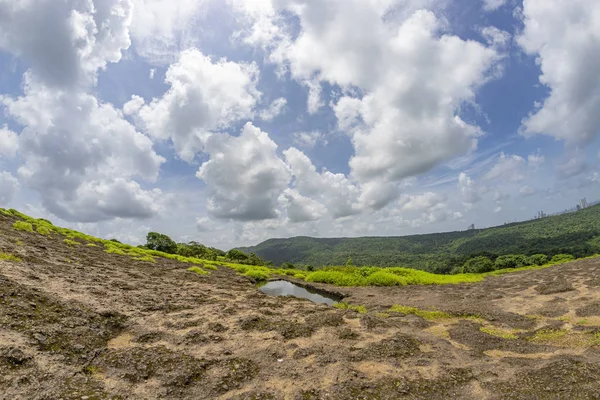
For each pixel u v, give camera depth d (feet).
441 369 32.76
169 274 90.89
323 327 44.91
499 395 27.27
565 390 26.86
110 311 42.93
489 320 53.26
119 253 114.01
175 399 26.12
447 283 116.37
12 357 26.22
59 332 33.14
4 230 87.15
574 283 75.97
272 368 32.35
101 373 28.94
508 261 260.83
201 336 39.27
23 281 45.24
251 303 59.72
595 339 39.04
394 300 78.38
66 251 88.07
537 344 40.29
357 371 31.89
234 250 219.20
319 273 127.34
